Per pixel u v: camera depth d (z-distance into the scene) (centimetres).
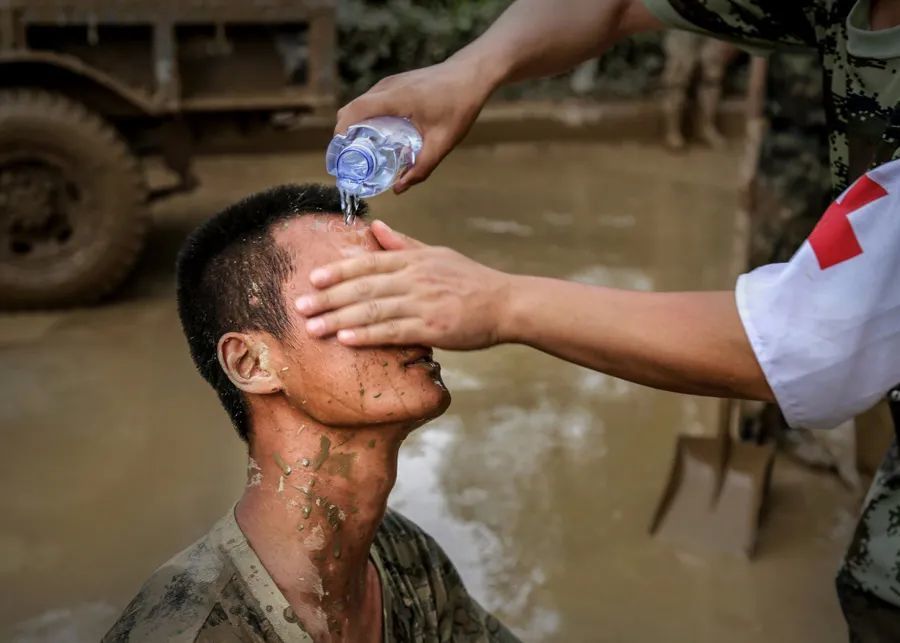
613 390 365
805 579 267
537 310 125
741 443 295
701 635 245
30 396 344
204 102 415
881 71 142
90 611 246
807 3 153
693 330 129
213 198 539
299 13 416
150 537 275
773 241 316
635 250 493
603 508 294
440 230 513
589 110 676
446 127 160
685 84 660
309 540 128
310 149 626
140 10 395
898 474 164
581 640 242
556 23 168
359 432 126
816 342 127
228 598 122
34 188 387
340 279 119
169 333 393
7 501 289
